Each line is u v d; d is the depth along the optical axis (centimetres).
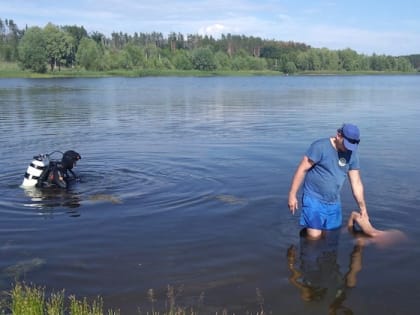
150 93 4403
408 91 4725
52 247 671
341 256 639
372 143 1495
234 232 727
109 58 10044
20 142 1585
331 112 2527
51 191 961
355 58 13312
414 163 1191
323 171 712
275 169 1136
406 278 575
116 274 586
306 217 721
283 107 2872
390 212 816
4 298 527
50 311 479
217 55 11869
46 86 5722
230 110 2700
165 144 1518
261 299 526
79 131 1847
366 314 497
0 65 9856
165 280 570
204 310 504
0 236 715
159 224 763
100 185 1003
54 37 9106
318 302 521
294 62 12469
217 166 1176
